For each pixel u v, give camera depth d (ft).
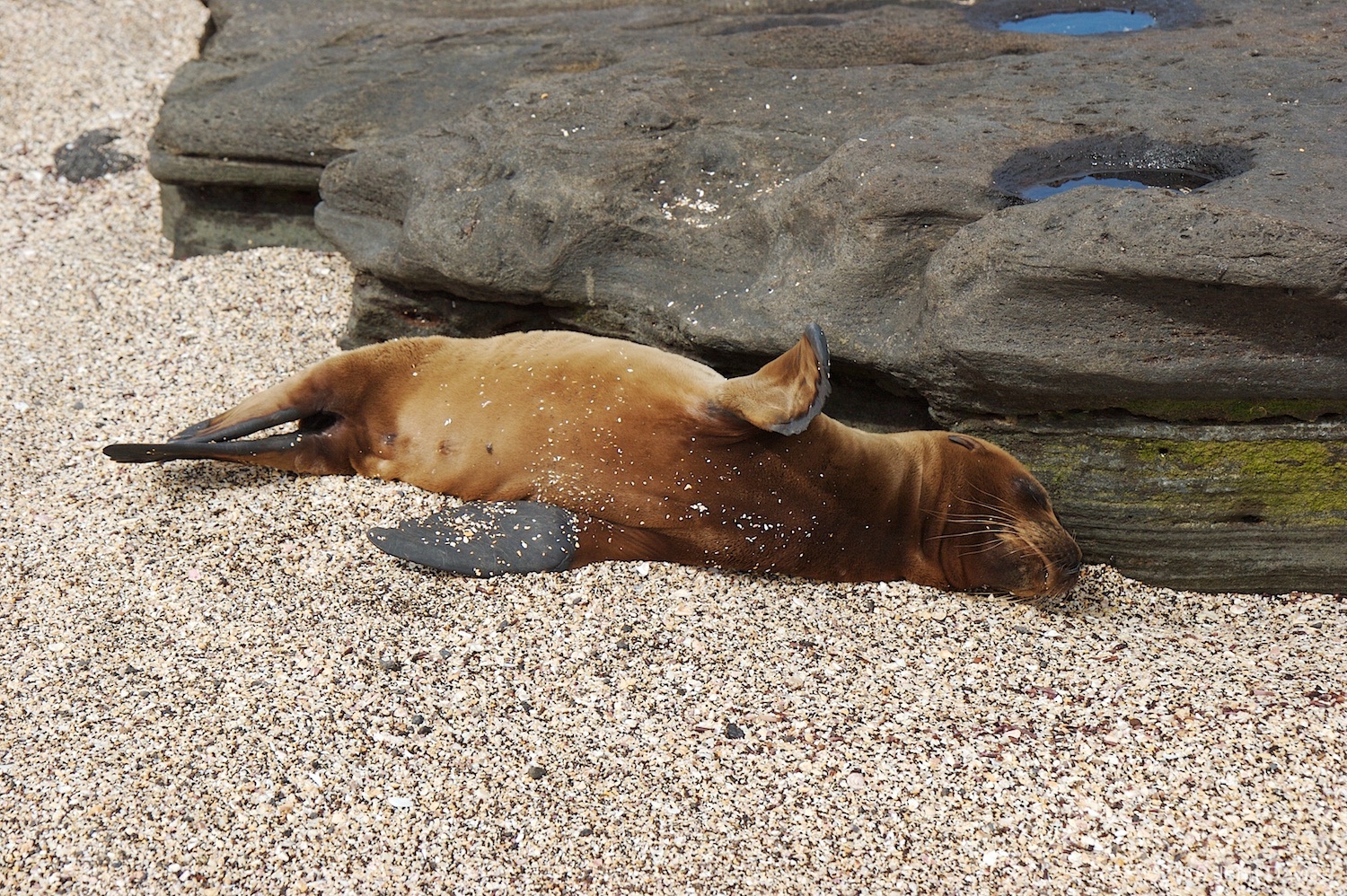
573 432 25.71
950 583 26.58
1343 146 26.17
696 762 21.38
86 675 22.94
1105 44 35.14
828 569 26.27
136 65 55.62
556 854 19.69
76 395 33.55
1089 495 26.30
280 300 37.88
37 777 20.79
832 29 38.06
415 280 32.04
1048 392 25.03
